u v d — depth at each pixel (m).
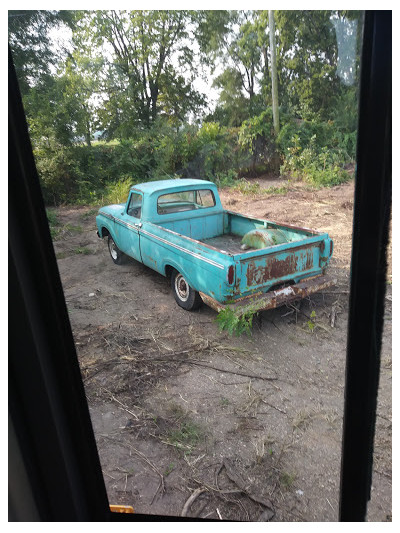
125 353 3.79
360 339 0.87
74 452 0.94
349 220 7.70
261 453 2.57
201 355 3.71
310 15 9.92
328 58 10.63
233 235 5.52
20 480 0.80
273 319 4.28
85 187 10.91
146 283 5.46
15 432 0.80
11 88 0.79
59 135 11.09
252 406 3.03
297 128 12.04
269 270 3.81
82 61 11.96
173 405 3.06
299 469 2.44
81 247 7.29
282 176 11.95
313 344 3.81
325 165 11.46
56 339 0.87
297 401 3.07
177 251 4.28
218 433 2.78
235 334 4.01
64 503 0.89
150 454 2.61
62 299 0.88
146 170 12.28
